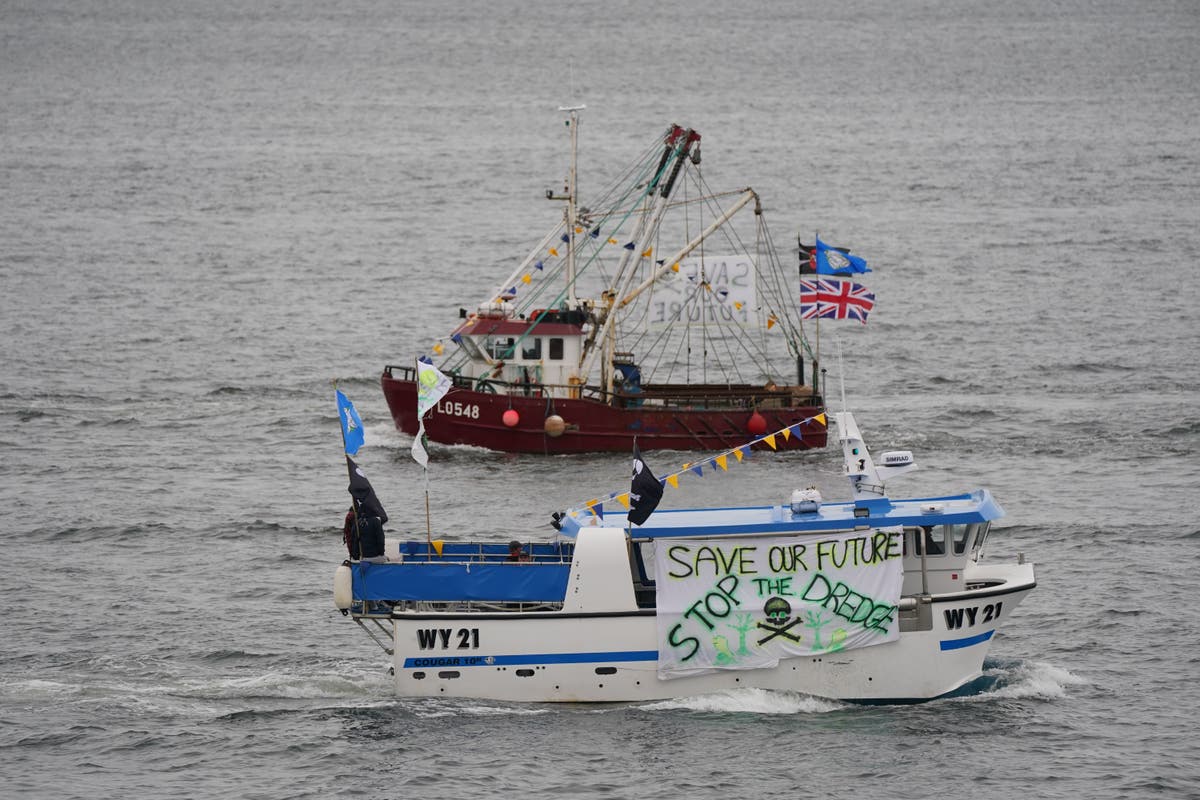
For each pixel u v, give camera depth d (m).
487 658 98.19
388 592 98.94
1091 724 97.31
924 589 100.12
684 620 97.44
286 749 93.94
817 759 91.81
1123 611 118.88
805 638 97.88
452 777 90.00
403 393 179.50
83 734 96.62
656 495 96.38
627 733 94.69
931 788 88.75
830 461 169.00
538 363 179.00
